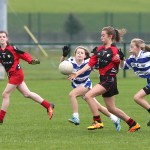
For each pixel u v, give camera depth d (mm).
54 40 129875
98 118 26531
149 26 130750
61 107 37438
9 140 24797
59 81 57219
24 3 153875
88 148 22906
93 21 135375
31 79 59656
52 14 139375
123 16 136625
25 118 32250
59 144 23781
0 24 60438
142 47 27422
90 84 29094
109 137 25609
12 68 27812
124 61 27422
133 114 33875
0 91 46844
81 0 161125
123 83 54594
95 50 26547
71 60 29500
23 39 123875
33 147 23078
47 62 77312
